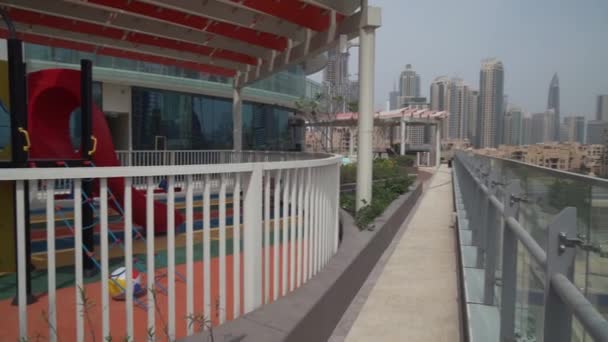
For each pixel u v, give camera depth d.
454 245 7.49
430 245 7.48
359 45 7.10
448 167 36.59
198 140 20.53
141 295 3.67
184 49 10.18
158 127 18.70
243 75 12.32
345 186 11.86
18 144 3.60
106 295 2.26
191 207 2.61
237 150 12.80
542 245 2.44
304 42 8.93
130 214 2.33
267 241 3.24
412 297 4.82
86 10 8.13
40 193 6.88
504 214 2.71
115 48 10.46
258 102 23.84
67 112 5.84
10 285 4.05
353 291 4.71
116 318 3.20
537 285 2.40
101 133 5.29
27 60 13.54
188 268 2.62
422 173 27.38
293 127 30.70
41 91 5.17
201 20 8.33
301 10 7.64
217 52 10.67
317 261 4.18
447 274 5.73
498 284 3.65
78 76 5.21
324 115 32.25
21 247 2.02
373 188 10.22
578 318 1.13
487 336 3.06
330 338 3.74
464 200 8.13
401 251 7.04
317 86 31.53
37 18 8.41
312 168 3.95
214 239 6.32
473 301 3.74
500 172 3.88
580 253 1.67
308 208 3.91
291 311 3.07
